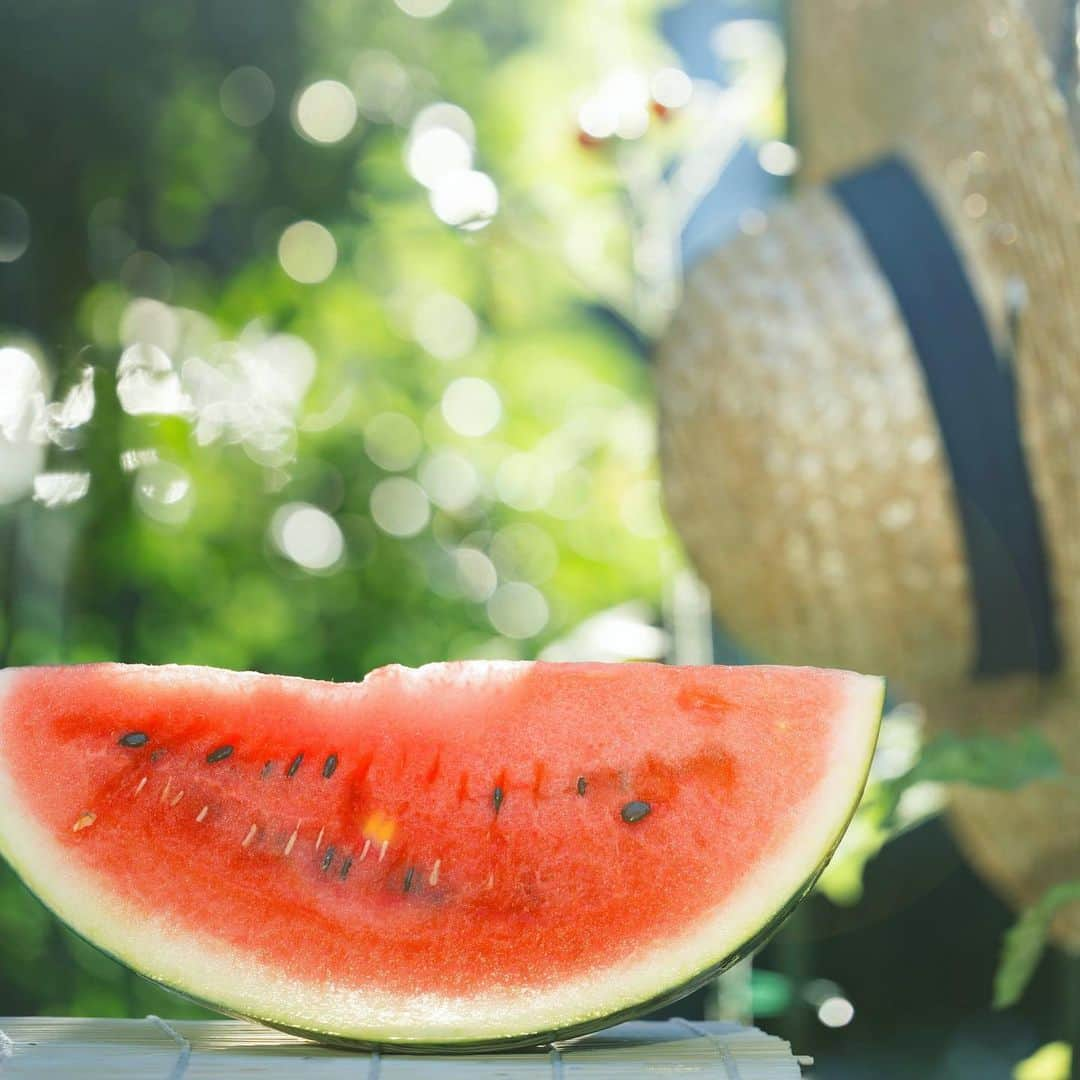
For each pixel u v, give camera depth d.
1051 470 0.98
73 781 0.75
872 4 1.08
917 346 1.00
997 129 0.96
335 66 1.54
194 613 1.46
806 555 1.05
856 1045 1.49
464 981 0.73
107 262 1.40
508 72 1.61
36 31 1.26
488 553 1.70
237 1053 0.73
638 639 1.32
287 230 1.58
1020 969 0.90
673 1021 0.79
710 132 1.43
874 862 1.55
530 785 0.76
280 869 0.75
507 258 1.63
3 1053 0.72
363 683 0.77
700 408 1.06
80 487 1.29
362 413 1.62
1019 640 1.01
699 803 0.75
